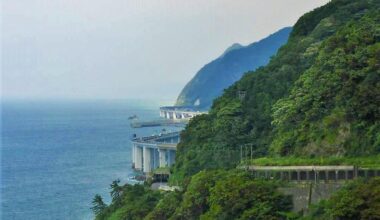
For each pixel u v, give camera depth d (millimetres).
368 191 197500
